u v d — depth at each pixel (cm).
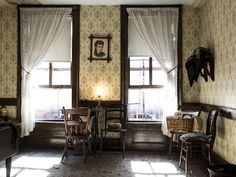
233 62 419
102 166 492
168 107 619
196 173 450
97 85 638
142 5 632
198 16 631
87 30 641
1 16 650
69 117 584
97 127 586
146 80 648
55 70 657
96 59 639
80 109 514
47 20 642
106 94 637
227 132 450
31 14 643
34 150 616
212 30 531
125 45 635
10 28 648
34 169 470
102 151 611
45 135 644
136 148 629
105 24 640
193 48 630
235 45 411
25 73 641
